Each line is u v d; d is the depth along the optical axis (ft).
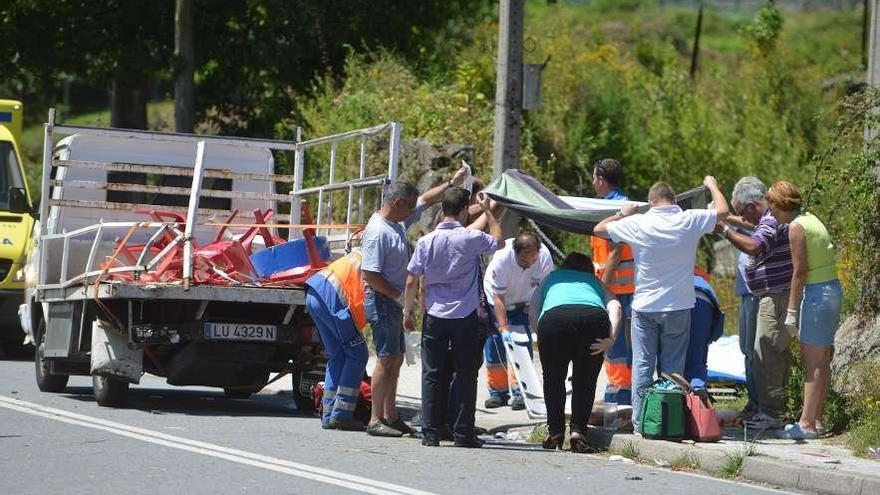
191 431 134.00
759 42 360.69
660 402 128.16
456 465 118.93
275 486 104.99
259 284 148.56
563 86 283.38
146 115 346.33
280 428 139.74
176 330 147.95
